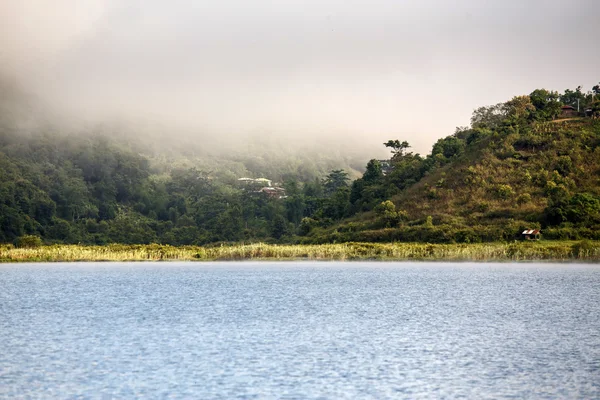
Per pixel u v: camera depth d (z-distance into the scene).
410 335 53.12
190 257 154.88
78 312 66.00
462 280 98.75
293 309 68.12
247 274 113.56
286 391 36.94
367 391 37.06
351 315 63.91
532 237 147.50
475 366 42.75
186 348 47.91
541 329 55.91
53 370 41.31
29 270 125.50
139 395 36.19
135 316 63.22
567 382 39.00
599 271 112.81
